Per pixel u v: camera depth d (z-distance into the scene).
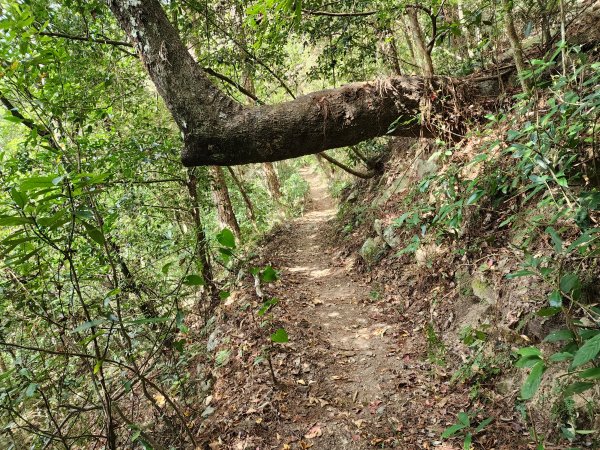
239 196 12.55
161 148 5.78
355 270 6.75
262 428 3.30
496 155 3.78
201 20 6.36
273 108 4.06
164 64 3.78
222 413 3.56
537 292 3.00
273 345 4.38
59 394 2.39
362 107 4.27
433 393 3.38
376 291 5.57
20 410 2.61
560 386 2.50
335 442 3.09
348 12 6.19
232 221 9.36
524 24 4.80
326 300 5.90
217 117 3.85
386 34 6.52
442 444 2.82
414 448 2.87
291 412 3.46
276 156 4.16
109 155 5.41
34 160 4.68
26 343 2.55
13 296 2.34
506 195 3.85
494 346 3.20
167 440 3.27
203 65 6.49
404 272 5.39
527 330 2.96
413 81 4.46
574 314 2.64
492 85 4.71
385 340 4.42
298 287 6.59
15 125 5.28
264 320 4.74
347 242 8.16
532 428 2.05
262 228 12.39
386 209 6.96
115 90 5.77
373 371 3.92
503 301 3.32
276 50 6.75
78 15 5.16
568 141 2.59
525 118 3.44
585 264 2.67
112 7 3.76
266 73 7.68
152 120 6.85
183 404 4.01
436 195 3.79
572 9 4.46
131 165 5.56
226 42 6.47
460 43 8.16
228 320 5.25
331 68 7.05
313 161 29.45
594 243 2.15
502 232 3.81
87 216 1.63
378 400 3.49
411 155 7.45
